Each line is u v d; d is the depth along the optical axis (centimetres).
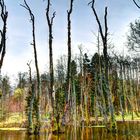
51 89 3578
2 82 8988
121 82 7250
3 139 3031
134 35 2659
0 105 8394
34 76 5209
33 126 3828
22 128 4859
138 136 2862
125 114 7031
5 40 2502
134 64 6431
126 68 7312
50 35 3647
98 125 4806
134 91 7881
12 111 9094
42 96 5347
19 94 9344
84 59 5953
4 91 8838
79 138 2859
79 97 5375
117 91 6662
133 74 7756
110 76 5491
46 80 6144
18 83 10275
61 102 4400
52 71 3622
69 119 4244
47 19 3678
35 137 3203
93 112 6141
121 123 5162
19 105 8869
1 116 7469
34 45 3831
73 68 5541
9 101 9225
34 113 4253
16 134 3659
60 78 6688
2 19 2519
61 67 6888
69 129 3956
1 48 2488
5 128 4872
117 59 6241
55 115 3434
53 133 3372
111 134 3178
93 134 3231
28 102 4881
